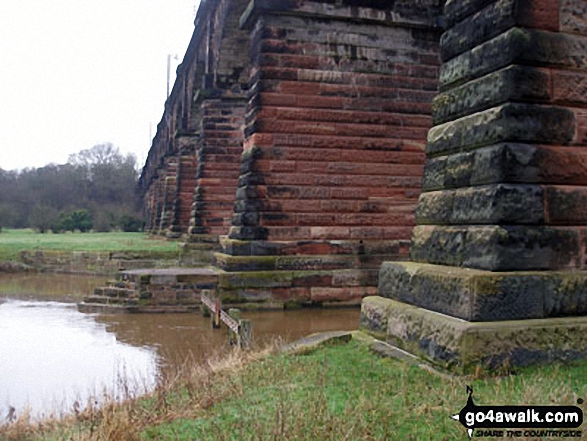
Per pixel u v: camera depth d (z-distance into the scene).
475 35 8.76
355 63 20.52
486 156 8.20
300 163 20.00
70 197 121.31
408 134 20.91
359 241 20.33
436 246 8.99
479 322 7.58
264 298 19.42
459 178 8.73
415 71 21.02
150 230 74.94
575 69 8.28
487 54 8.48
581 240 8.23
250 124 20.39
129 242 47.91
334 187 20.23
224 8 27.89
